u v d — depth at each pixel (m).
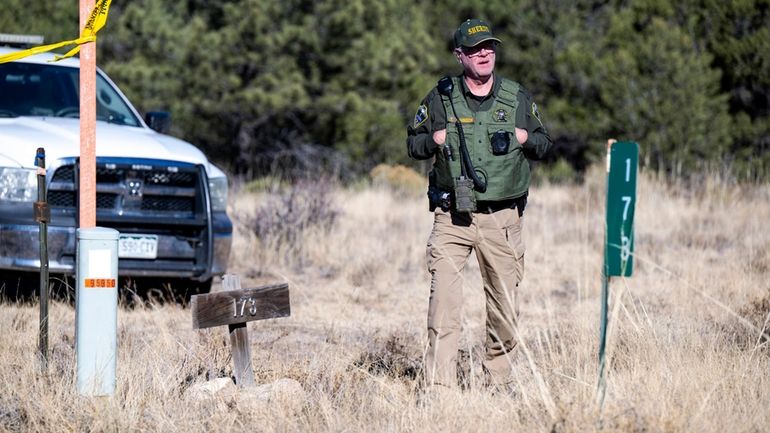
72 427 16.92
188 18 83.62
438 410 17.23
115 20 80.62
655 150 78.69
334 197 49.75
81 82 19.36
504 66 97.81
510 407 17.19
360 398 18.75
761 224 49.19
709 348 21.00
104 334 18.42
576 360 20.69
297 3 79.31
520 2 96.62
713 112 80.06
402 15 90.69
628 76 81.75
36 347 21.52
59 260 26.80
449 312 19.11
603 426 15.60
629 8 93.44
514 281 19.56
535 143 19.09
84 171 19.33
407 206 57.19
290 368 20.75
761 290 30.05
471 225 19.11
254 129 83.94
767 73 80.12
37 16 82.94
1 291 28.50
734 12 82.75
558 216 53.41
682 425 15.87
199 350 21.70
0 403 18.12
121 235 27.62
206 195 28.55
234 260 39.88
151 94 77.62
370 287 34.53
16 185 26.80
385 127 81.31
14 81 31.34
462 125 18.67
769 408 17.52
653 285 32.94
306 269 38.59
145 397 18.44
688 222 50.50
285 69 78.75
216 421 17.36
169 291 29.83
